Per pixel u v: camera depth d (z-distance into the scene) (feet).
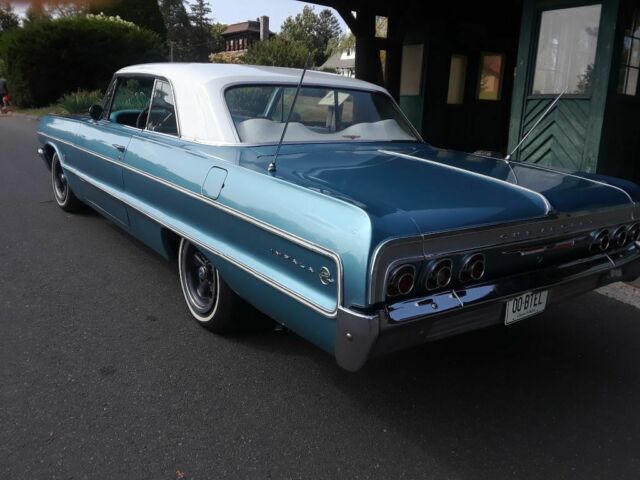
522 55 22.54
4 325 11.54
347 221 7.02
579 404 9.41
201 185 9.96
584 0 20.18
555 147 21.95
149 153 12.01
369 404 9.25
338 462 7.84
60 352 10.53
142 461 7.70
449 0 31.14
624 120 21.09
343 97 12.62
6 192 23.63
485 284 7.95
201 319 11.53
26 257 15.64
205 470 7.59
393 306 6.93
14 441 8.02
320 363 10.44
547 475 7.69
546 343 11.55
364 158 10.50
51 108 62.75
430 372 10.32
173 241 12.23
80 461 7.66
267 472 7.59
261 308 8.98
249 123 11.08
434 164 10.23
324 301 7.35
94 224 19.01
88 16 67.97
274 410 8.98
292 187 8.16
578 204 8.85
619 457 8.08
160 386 9.52
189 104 11.53
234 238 9.23
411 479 7.55
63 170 18.56
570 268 8.98
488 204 8.02
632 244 10.12
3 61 70.13
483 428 8.71
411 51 32.45
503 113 36.06
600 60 19.84
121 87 15.15
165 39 80.48
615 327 12.35
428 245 7.06
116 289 13.55
